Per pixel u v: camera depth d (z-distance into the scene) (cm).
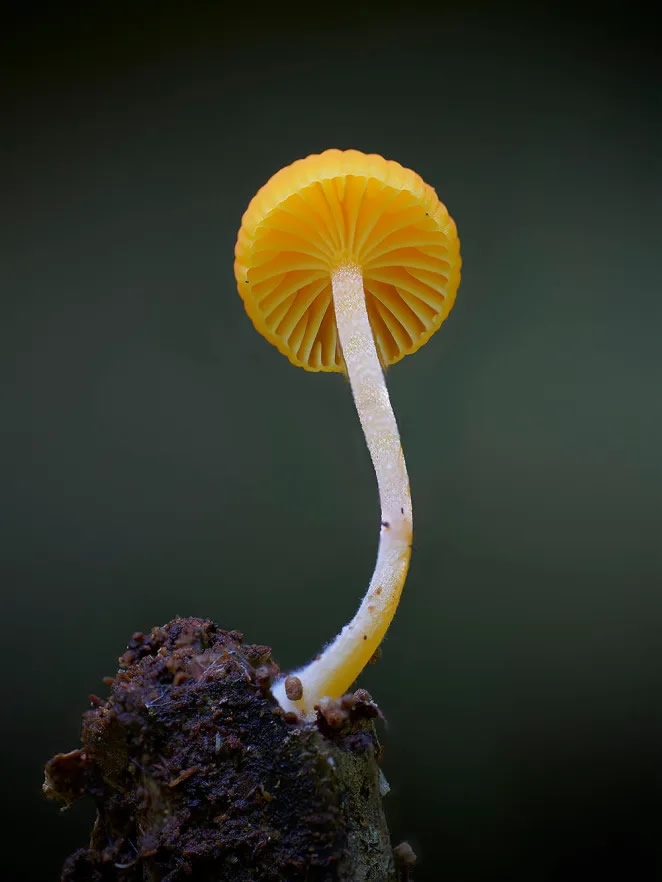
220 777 10
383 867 10
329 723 10
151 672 10
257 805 10
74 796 10
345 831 10
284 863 10
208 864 10
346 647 10
